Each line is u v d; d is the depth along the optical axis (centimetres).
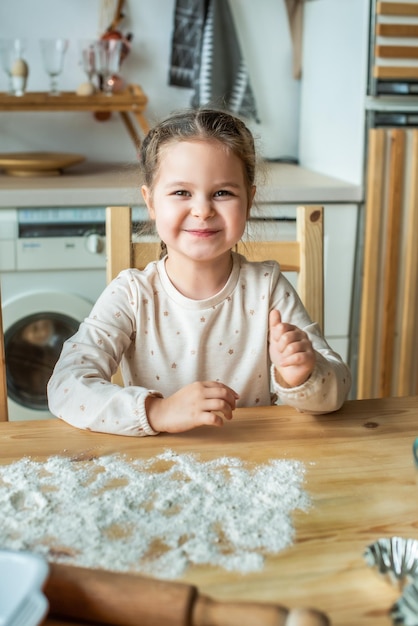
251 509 76
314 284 134
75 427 98
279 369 100
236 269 124
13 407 231
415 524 74
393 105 222
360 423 100
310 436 95
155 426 94
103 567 66
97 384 101
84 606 59
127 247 127
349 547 70
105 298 120
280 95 279
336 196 223
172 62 266
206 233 109
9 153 263
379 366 236
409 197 224
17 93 235
